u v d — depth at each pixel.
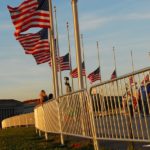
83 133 11.30
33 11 19.98
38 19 20.16
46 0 20.80
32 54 23.73
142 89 7.85
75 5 15.39
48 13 20.36
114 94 8.88
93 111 10.22
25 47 23.62
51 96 24.55
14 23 19.61
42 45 23.67
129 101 8.37
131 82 8.16
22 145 15.23
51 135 18.75
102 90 9.45
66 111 13.21
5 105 137.25
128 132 8.59
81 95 11.21
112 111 9.16
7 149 14.48
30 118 46.44
